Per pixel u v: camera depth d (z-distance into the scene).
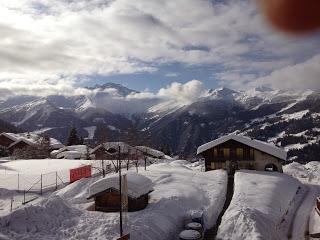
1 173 67.19
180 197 50.41
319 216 49.41
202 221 42.59
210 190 57.56
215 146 77.31
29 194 52.72
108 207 44.50
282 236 43.69
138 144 122.12
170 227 41.62
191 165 98.12
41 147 126.25
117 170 70.81
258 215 43.44
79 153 111.00
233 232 41.06
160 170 71.38
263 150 75.19
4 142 137.50
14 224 36.22
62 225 38.34
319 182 74.69
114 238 35.88
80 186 56.03
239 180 64.50
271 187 58.97
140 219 40.19
